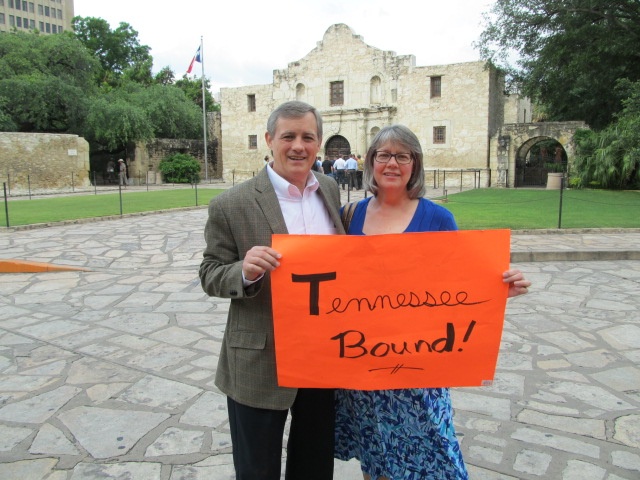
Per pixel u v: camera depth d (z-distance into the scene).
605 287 7.31
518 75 33.41
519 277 2.29
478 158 31.19
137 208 17.61
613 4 23.98
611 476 2.94
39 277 8.22
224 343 2.40
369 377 2.30
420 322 2.29
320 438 2.42
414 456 2.37
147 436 3.44
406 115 32.88
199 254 9.94
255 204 2.28
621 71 27.00
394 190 2.48
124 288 7.45
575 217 14.01
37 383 4.29
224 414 3.74
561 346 5.04
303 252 2.20
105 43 49.81
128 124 34.12
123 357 4.84
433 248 2.25
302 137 2.28
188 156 38.69
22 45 35.44
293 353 2.24
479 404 3.85
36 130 35.53
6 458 3.18
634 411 3.73
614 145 23.31
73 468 3.07
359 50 33.88
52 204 19.53
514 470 3.01
